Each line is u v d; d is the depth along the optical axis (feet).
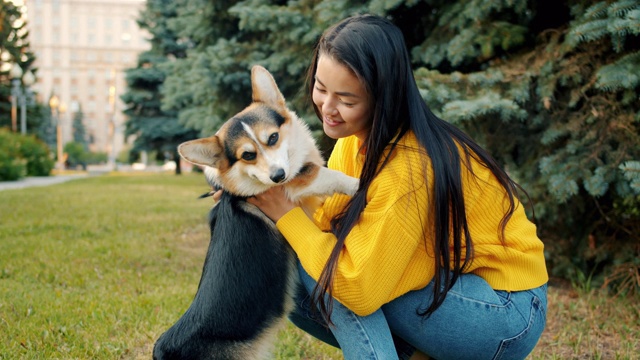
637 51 12.17
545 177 13.91
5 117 105.40
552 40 13.79
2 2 110.83
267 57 21.57
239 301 7.38
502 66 14.60
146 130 74.23
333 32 6.74
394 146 6.62
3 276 15.78
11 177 62.34
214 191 8.99
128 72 74.54
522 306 6.68
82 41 239.91
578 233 15.84
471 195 6.65
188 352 7.29
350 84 6.54
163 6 73.97
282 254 7.73
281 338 11.21
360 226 6.49
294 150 9.06
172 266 17.89
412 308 6.75
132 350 10.62
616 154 12.75
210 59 22.35
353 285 6.22
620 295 13.75
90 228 24.89
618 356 10.16
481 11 13.91
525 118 14.33
